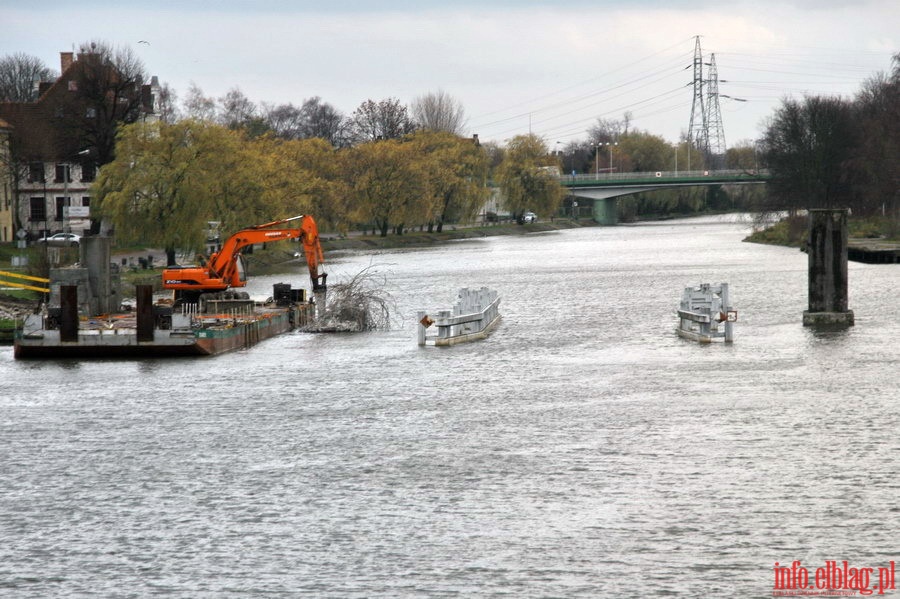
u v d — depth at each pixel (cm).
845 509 4288
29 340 7912
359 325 9675
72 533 4234
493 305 10031
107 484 4831
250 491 4688
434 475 4853
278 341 9000
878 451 5056
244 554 3997
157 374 7369
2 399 6606
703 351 8050
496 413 6038
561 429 5628
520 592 3641
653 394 6469
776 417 5781
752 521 4191
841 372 7019
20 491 4756
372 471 4938
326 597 3641
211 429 5775
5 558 4003
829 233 9112
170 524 4309
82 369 7581
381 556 3950
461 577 3762
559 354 8075
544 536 4094
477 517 4306
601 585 3678
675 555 3900
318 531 4200
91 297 9062
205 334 8006
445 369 7488
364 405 6316
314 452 5275
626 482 4688
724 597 3584
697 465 4909
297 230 10350
